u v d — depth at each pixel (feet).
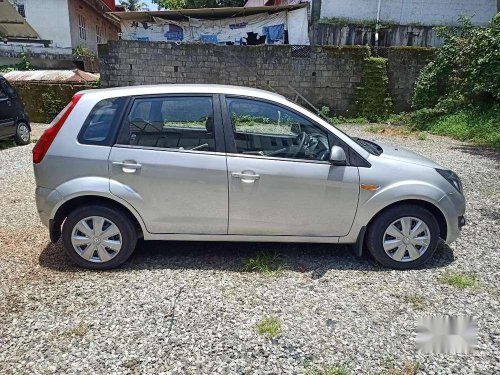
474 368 7.55
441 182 11.21
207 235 11.19
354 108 49.37
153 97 10.85
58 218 11.00
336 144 10.93
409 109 49.67
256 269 11.24
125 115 10.73
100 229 10.92
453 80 40.98
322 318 9.05
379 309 9.42
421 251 11.28
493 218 15.34
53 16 65.21
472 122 36.81
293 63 48.26
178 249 12.51
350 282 10.62
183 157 10.62
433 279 10.80
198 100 10.89
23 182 20.61
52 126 10.91
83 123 10.71
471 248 12.75
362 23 53.98
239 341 8.25
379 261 11.36
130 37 58.75
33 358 7.71
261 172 10.62
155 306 9.41
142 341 8.20
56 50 62.64
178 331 8.53
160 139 10.75
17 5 64.08
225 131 10.78
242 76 48.91
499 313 9.27
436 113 42.16
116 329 8.57
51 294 9.90
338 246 12.85
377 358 7.82
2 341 8.19
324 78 48.62
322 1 53.42
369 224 11.24
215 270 11.21
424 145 31.71
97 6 77.87
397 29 53.78
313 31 53.98
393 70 48.67
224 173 10.61
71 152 10.56
